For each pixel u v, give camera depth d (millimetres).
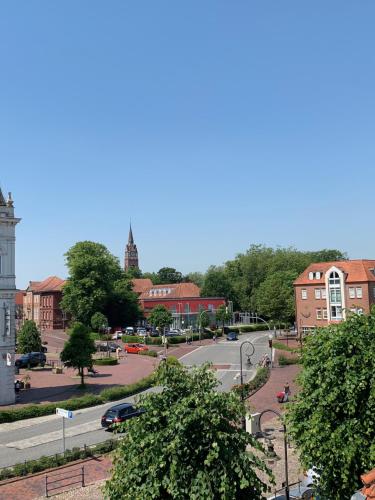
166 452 11383
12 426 33719
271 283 89188
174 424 11477
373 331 15719
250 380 48469
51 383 50438
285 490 19656
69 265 95438
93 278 95125
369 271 78500
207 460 10977
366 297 76625
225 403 12180
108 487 12109
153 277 182000
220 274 124812
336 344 15500
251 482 11562
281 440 28953
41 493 21406
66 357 47125
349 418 14727
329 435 14641
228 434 11766
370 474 11695
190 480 11328
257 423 29172
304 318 83750
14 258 41688
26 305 133375
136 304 108125
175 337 84312
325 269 82438
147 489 11359
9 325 40594
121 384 49594
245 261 129625
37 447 28625
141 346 77688
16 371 57500
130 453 12055
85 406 39375
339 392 14750
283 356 59938
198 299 109812
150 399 12336
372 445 13969
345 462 14141
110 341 89438
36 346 64250
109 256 104000
